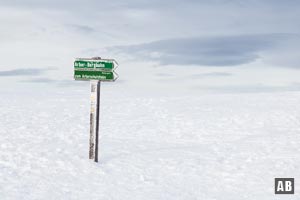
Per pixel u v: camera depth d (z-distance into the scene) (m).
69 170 10.30
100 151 12.38
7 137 13.77
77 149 12.41
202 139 14.87
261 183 9.80
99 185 9.35
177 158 11.94
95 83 11.19
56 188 8.96
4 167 10.25
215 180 10.05
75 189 8.98
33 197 8.31
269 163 11.39
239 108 20.36
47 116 18.33
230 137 15.10
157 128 16.61
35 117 17.97
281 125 16.80
